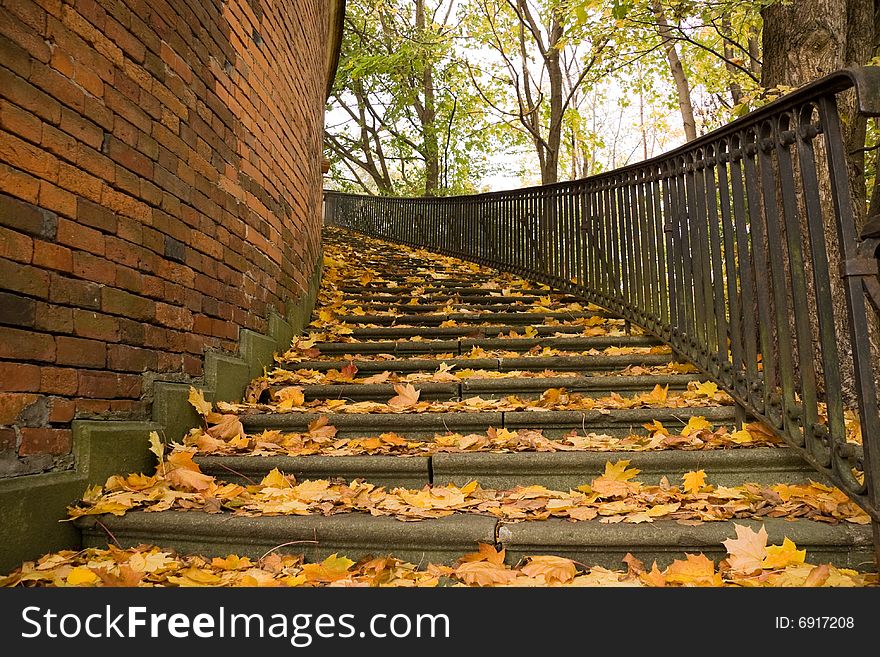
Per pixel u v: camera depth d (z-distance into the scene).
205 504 2.55
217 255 3.58
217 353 3.57
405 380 4.16
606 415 3.37
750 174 3.05
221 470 2.95
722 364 3.50
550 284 6.85
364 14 19.47
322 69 6.87
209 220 3.48
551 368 4.35
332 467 2.94
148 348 2.88
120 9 2.65
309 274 5.82
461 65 18.73
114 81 2.61
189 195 3.24
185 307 3.21
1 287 2.02
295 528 2.31
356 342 5.00
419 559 2.29
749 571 2.05
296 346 4.73
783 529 2.26
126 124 2.69
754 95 5.37
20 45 2.09
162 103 2.98
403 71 19.06
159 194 2.95
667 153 4.27
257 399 3.81
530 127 15.90
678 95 13.50
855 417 3.71
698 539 2.23
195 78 3.33
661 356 4.27
